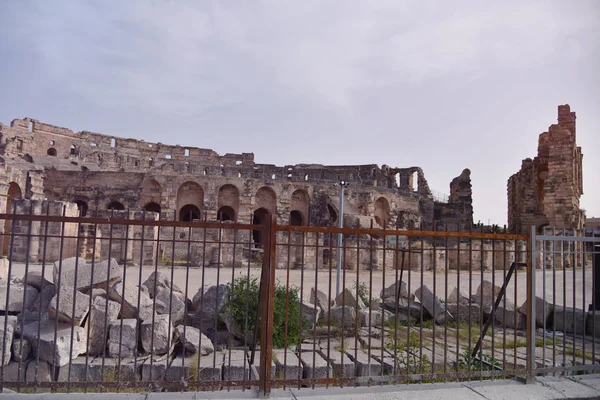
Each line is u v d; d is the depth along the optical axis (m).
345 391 6.27
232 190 50.25
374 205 54.66
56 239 29.30
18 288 9.82
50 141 64.00
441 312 12.12
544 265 7.33
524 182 49.59
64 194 48.03
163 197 47.47
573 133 41.34
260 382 5.99
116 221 6.19
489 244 37.34
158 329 8.37
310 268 34.12
